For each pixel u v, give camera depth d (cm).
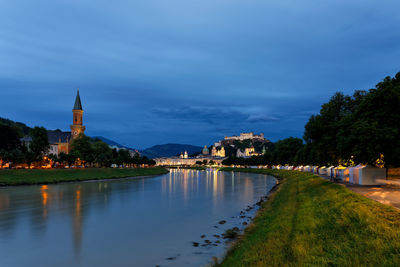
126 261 2386
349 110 7225
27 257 2514
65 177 11188
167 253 2545
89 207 5022
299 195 4478
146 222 3797
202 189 8456
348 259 1595
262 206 4772
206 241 2822
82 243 2895
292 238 2128
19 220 3950
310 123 7194
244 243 2483
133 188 8769
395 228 1755
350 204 2634
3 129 12031
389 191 3544
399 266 1376
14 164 12175
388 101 4431
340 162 7081
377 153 4375
